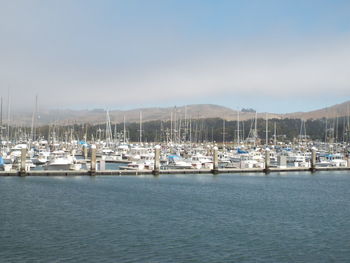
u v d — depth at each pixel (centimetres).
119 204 6331
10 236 4450
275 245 4294
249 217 5591
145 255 3897
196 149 16838
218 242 4359
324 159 14400
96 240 4344
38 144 19288
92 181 8875
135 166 11256
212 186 8669
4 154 12775
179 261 3750
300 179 10312
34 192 7294
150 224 5062
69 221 5162
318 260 3869
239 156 14262
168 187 8331
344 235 4722
